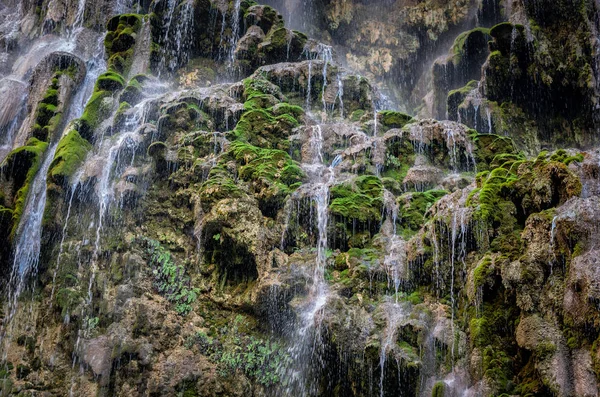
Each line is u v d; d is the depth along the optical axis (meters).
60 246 8.62
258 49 12.34
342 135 9.79
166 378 7.24
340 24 15.91
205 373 7.37
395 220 7.99
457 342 6.34
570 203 6.00
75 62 11.73
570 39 11.77
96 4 14.50
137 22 12.67
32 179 9.51
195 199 8.73
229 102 10.20
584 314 5.36
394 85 15.46
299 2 15.69
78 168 9.20
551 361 5.40
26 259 8.66
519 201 6.74
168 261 8.45
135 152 9.44
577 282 5.46
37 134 10.47
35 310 8.23
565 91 11.62
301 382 7.00
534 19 12.14
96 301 8.08
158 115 10.06
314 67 11.43
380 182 8.46
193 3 12.63
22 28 15.11
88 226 8.80
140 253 8.55
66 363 7.67
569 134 11.58
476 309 6.32
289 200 8.00
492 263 6.37
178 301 8.06
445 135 9.39
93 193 8.99
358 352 6.54
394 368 6.31
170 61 12.31
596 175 6.15
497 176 7.13
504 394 5.67
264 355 7.37
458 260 6.89
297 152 9.42
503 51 11.75
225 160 8.88
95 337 7.73
